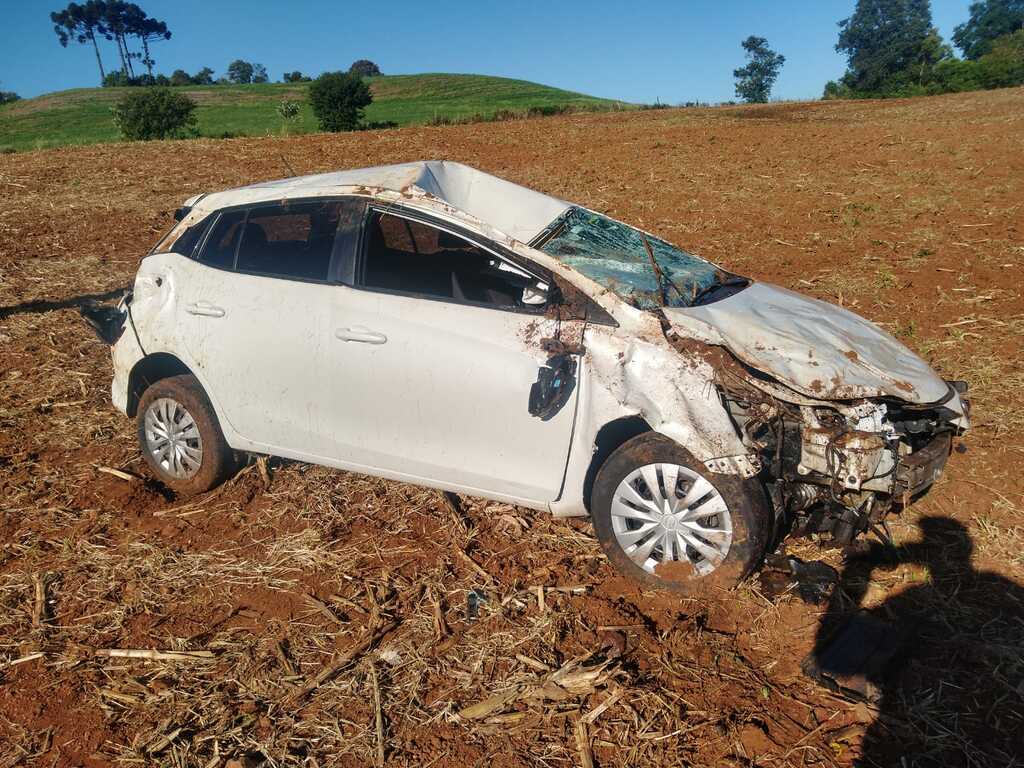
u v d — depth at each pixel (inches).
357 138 1037.8
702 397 146.0
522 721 129.7
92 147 970.7
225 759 123.0
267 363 180.9
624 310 155.2
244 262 187.6
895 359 165.6
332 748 125.2
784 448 151.5
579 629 150.5
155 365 206.5
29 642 149.5
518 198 197.5
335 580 167.0
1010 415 227.6
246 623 154.6
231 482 205.2
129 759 123.3
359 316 170.6
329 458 182.9
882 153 695.7
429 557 174.2
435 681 138.7
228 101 2844.5
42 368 286.7
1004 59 2306.8
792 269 386.3
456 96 2785.4
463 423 164.4
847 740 125.0
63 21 6141.7
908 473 152.3
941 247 404.8
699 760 122.0
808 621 150.8
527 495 164.7
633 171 689.0
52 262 435.8
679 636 146.8
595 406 153.8
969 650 142.7
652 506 154.4
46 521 190.7
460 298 167.2
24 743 126.6
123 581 168.1
